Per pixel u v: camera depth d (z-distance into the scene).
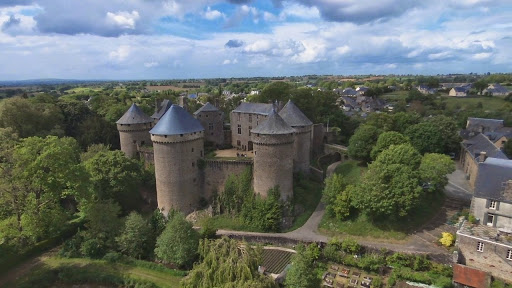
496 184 42.38
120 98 136.25
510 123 92.31
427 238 45.03
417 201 45.81
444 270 38.22
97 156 58.19
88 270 43.91
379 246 43.62
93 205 49.47
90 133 80.62
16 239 45.66
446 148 72.75
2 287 40.62
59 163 47.00
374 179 47.25
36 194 49.00
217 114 77.62
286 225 51.59
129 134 67.50
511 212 40.59
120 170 56.50
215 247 33.34
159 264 44.59
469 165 62.50
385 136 62.06
